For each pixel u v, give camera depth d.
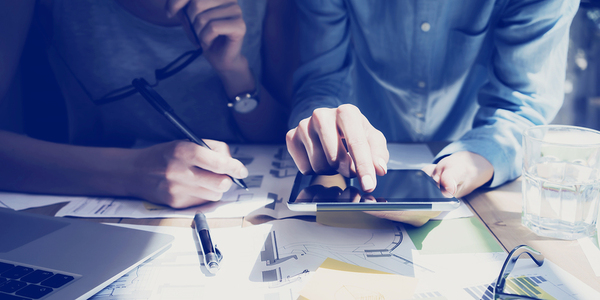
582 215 0.45
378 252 0.42
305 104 0.78
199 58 0.91
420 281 0.37
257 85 0.92
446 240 0.45
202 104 0.97
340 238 0.46
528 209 0.47
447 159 0.58
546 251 0.42
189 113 0.98
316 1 0.84
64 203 0.56
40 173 0.60
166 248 0.43
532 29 0.69
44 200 0.57
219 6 0.82
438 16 0.84
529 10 0.69
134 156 0.60
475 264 0.40
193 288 0.36
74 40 0.91
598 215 0.47
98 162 0.60
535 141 0.46
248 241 0.45
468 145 0.61
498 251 0.42
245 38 0.94
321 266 0.39
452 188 0.48
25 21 0.84
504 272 0.36
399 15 0.87
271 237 0.46
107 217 0.52
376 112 1.04
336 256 0.41
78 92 0.95
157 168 0.55
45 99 0.95
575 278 0.37
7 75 0.81
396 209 0.42
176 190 0.53
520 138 0.63
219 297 0.35
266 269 0.39
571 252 0.42
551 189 0.44
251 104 0.91
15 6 0.81
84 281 0.35
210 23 0.82
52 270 0.36
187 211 0.54
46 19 0.88
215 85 0.95
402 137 1.05
